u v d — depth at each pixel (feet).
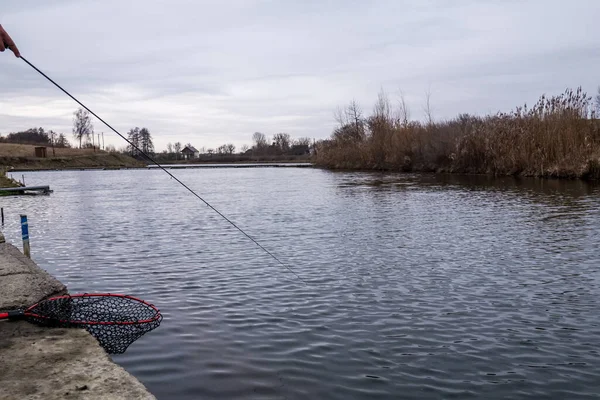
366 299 28.60
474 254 39.99
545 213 61.93
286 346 21.66
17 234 56.18
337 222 58.80
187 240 49.39
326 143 273.13
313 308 27.04
